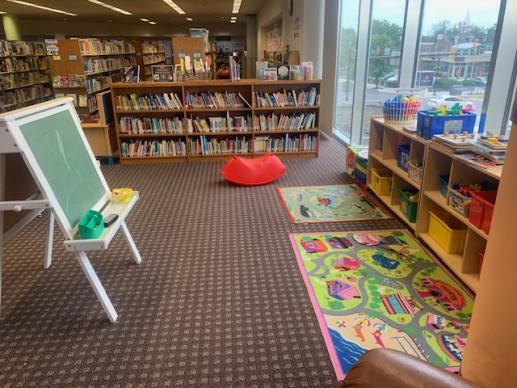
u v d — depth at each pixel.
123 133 5.10
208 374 1.74
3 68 8.51
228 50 17.61
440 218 2.75
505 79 2.70
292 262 2.64
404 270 2.52
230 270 2.56
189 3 10.70
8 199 2.00
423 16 3.78
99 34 16.22
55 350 1.89
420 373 1.03
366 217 3.35
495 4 2.76
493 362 1.40
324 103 6.66
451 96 3.32
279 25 10.12
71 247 1.88
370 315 2.10
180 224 3.27
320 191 4.01
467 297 2.23
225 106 5.09
